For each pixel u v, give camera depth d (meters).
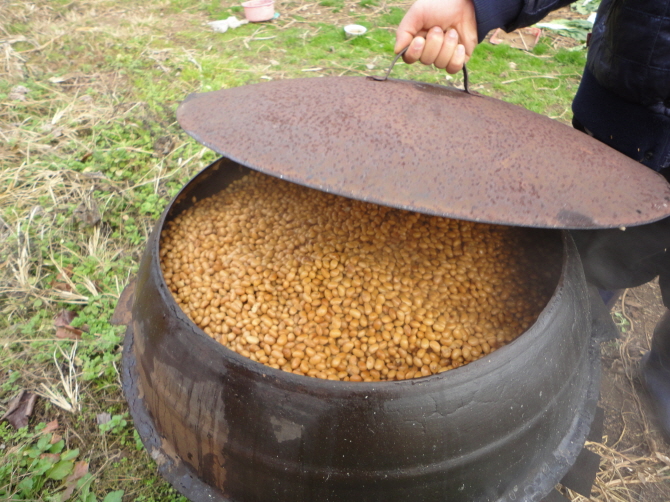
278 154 1.13
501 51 5.30
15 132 3.69
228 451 1.29
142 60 4.78
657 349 2.24
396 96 1.31
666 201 1.20
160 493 1.84
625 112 1.82
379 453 1.19
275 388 1.18
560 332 1.37
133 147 3.59
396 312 1.51
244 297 1.60
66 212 3.04
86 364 2.24
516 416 1.29
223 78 4.52
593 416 1.63
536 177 1.15
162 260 1.77
